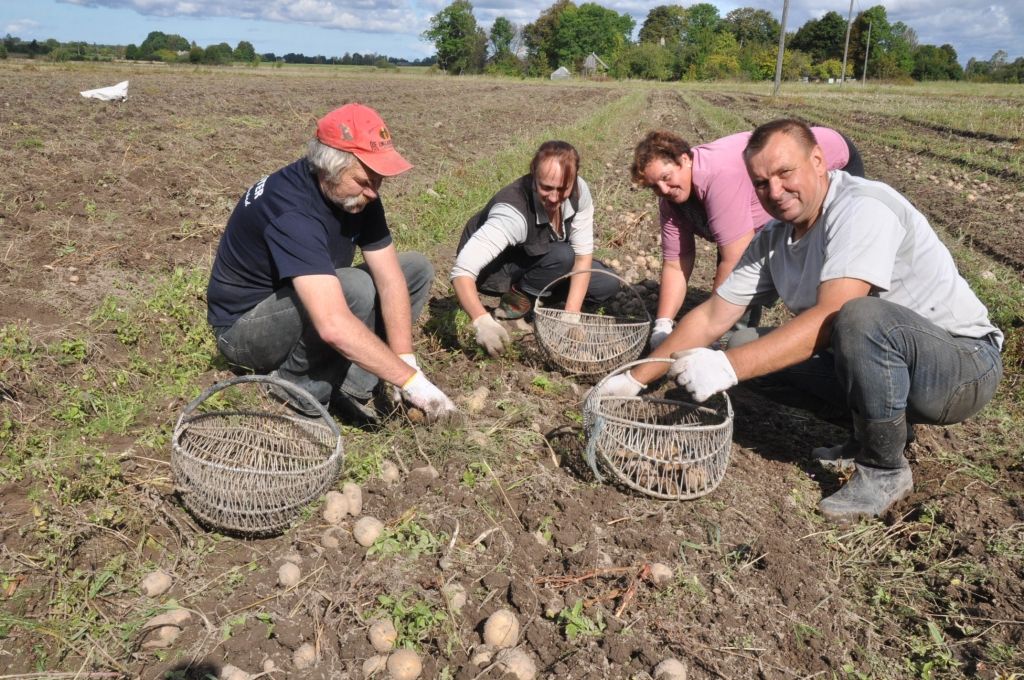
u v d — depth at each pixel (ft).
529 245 14.99
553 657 8.02
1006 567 9.53
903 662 8.38
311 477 9.01
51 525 8.83
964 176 37.42
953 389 10.06
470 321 15.88
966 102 95.20
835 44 293.43
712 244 25.30
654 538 9.71
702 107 87.15
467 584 8.81
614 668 7.89
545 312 14.78
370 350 10.00
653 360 10.77
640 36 371.35
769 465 11.91
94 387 12.35
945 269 10.17
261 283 10.88
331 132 9.43
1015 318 17.65
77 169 23.22
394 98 69.00
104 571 8.43
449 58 265.34
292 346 11.17
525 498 10.44
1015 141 50.08
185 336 14.32
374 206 10.96
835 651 8.43
